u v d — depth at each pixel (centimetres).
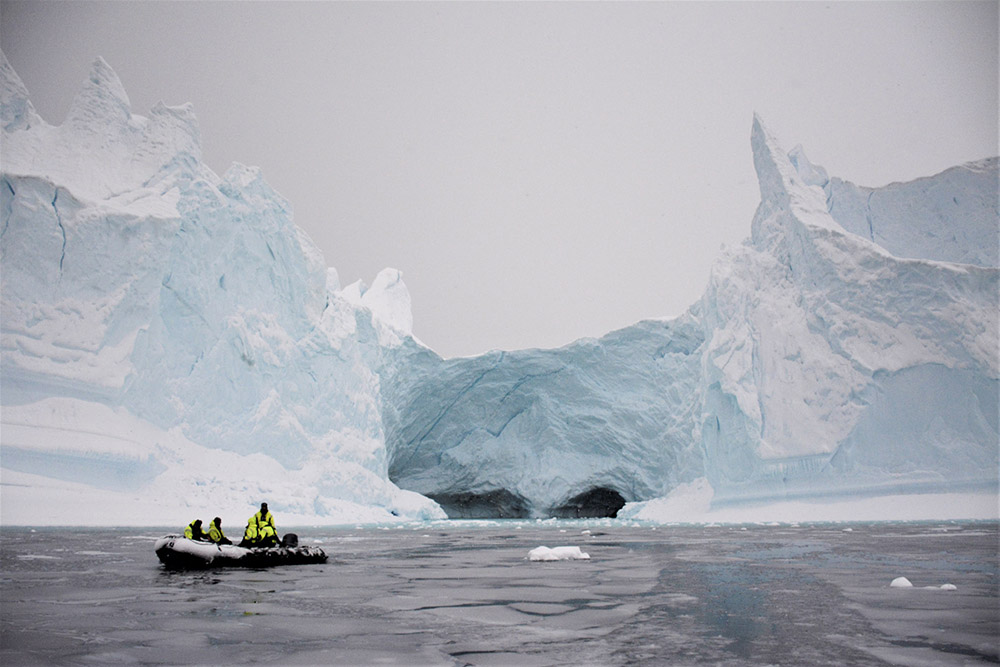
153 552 1738
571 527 3569
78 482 3438
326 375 4700
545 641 723
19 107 4025
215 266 4212
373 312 5409
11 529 2884
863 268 4025
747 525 3397
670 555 1650
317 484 4350
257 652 684
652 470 5619
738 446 4247
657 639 723
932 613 847
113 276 3766
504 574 1291
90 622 825
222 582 1184
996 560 1444
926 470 3731
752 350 4244
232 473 4000
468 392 5981
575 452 5978
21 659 656
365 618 850
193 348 4125
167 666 634
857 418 3822
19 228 3594
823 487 3884
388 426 5503
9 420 3378
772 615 843
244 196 4403
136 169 4103
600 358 5647
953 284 3881
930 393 3784
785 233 4406
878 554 1593
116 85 4241
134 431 3722
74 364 3581
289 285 4594
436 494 6347
